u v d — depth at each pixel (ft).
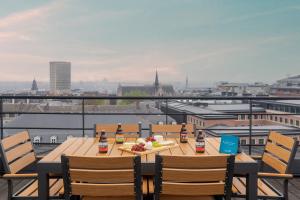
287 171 8.43
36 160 10.16
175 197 8.09
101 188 7.11
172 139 10.81
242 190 8.66
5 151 8.46
